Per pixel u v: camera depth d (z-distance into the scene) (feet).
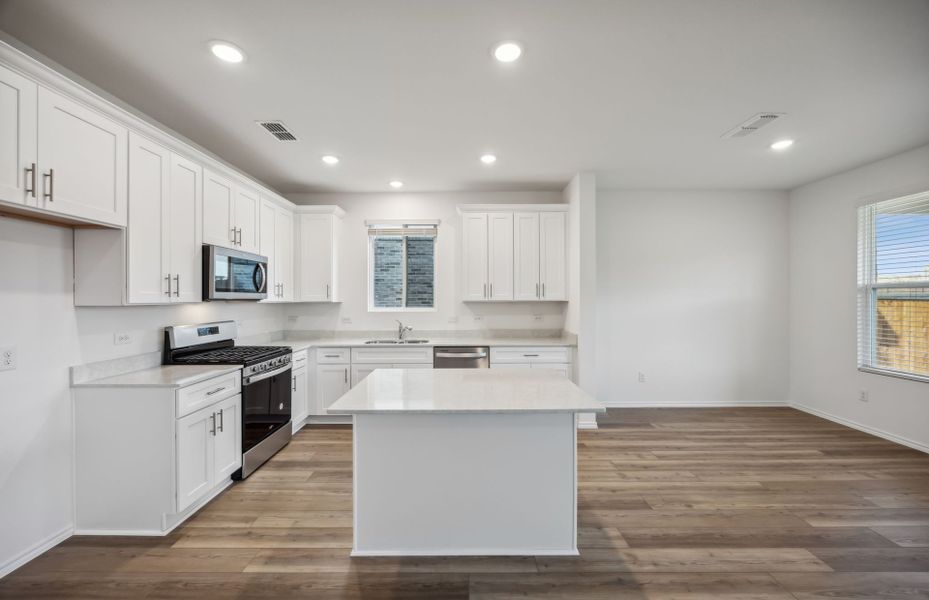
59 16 6.16
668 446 12.34
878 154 12.41
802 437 13.10
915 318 12.16
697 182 15.48
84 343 7.81
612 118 9.87
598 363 16.75
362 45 6.97
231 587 6.30
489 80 8.12
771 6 6.07
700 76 8.01
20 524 6.73
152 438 7.68
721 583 6.40
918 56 7.35
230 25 6.42
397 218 16.60
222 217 10.77
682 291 16.72
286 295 14.79
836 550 7.23
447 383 8.10
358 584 6.38
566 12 6.17
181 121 9.91
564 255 15.42
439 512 7.07
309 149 11.82
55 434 7.30
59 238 7.34
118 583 6.36
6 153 5.57
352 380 14.73
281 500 9.06
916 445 12.05
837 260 14.53
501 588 6.29
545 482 7.07
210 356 10.86
